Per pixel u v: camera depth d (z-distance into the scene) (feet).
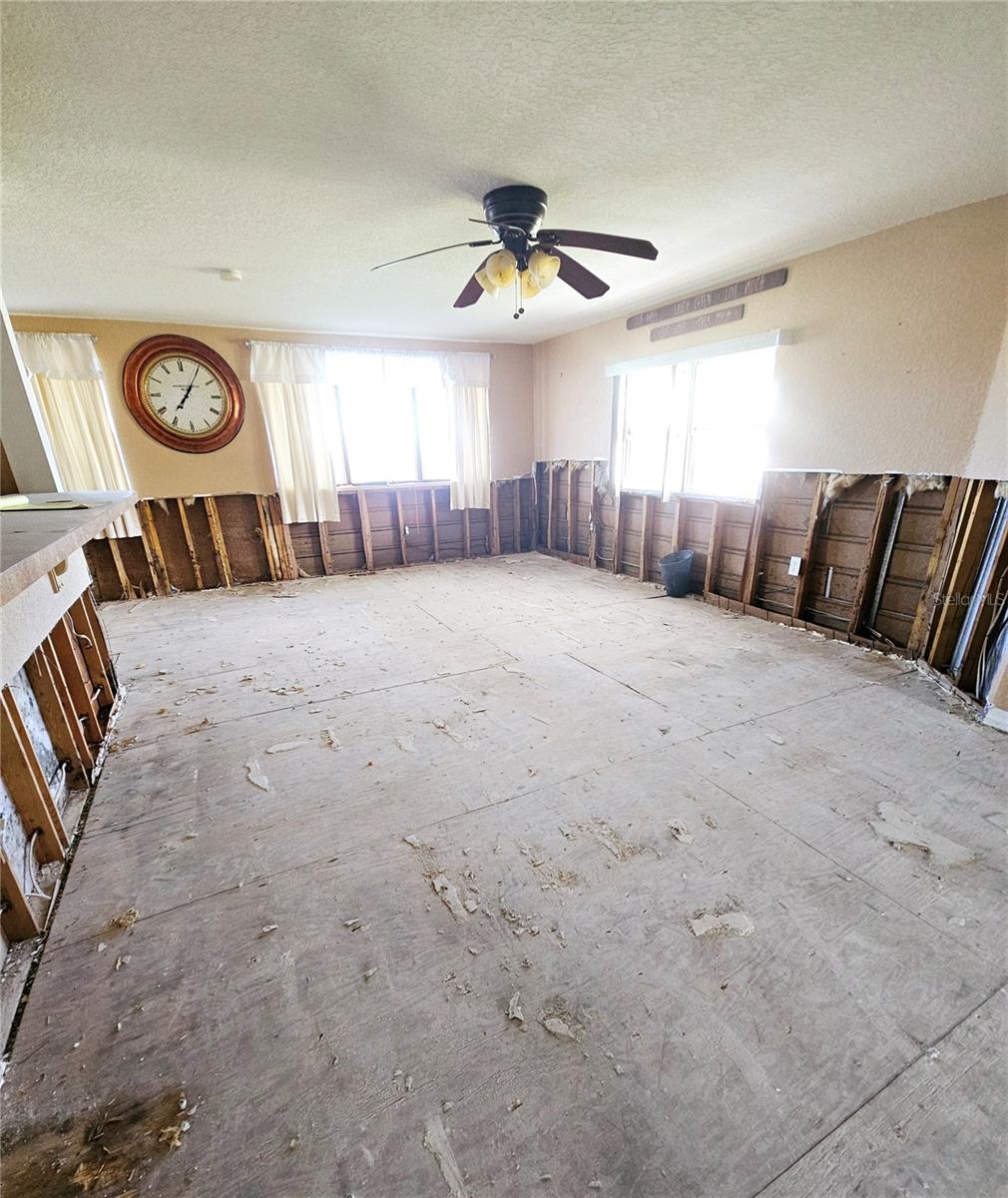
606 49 5.15
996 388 8.87
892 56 5.30
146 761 7.80
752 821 6.32
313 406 17.83
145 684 10.33
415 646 12.13
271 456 17.61
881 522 11.03
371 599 16.07
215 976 4.62
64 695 7.29
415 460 20.18
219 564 17.72
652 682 10.03
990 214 8.72
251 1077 3.87
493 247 10.12
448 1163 3.38
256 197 8.04
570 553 20.92
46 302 13.05
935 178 8.00
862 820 6.30
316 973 4.63
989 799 6.62
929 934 4.85
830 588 12.42
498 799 6.82
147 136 6.37
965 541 9.50
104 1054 4.02
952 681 9.45
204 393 16.53
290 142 6.60
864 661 10.84
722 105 6.09
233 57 5.10
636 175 7.76
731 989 4.41
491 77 5.52
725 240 10.52
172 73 5.31
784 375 12.34
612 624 13.46
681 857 5.81
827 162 7.46
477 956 4.75
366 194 8.04
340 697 9.67
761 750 7.75
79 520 4.99
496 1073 3.87
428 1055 3.99
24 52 4.90
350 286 12.51
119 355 15.43
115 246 9.68
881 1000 4.30
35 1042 4.11
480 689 9.87
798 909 5.13
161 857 5.98
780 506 13.10
